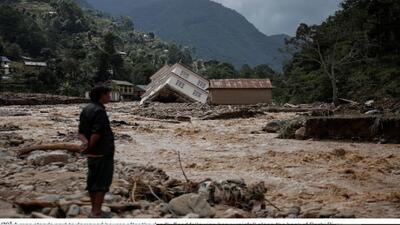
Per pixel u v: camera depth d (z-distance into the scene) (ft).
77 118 111.24
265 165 47.21
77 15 581.12
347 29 201.16
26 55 418.10
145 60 509.76
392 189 36.52
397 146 64.49
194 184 31.40
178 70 234.58
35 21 518.78
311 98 209.97
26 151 46.57
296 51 212.23
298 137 73.10
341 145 65.57
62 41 495.82
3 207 24.43
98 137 21.90
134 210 25.27
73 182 31.58
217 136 76.84
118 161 45.44
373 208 29.66
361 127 70.64
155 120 112.27
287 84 239.71
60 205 24.12
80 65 375.45
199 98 216.95
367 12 215.51
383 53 209.87
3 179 33.32
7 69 338.34
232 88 198.59
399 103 117.91
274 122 84.64
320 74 218.59
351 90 194.59
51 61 367.25
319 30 197.26
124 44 622.54
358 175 42.32
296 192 34.91
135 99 356.18
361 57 207.92
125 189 29.40
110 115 130.00
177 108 152.76
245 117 121.90
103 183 22.29
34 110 144.66
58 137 66.85
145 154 55.01
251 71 472.85
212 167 46.01
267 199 31.96
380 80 186.29
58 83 321.93
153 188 29.73
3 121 98.43
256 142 68.85
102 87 22.47
